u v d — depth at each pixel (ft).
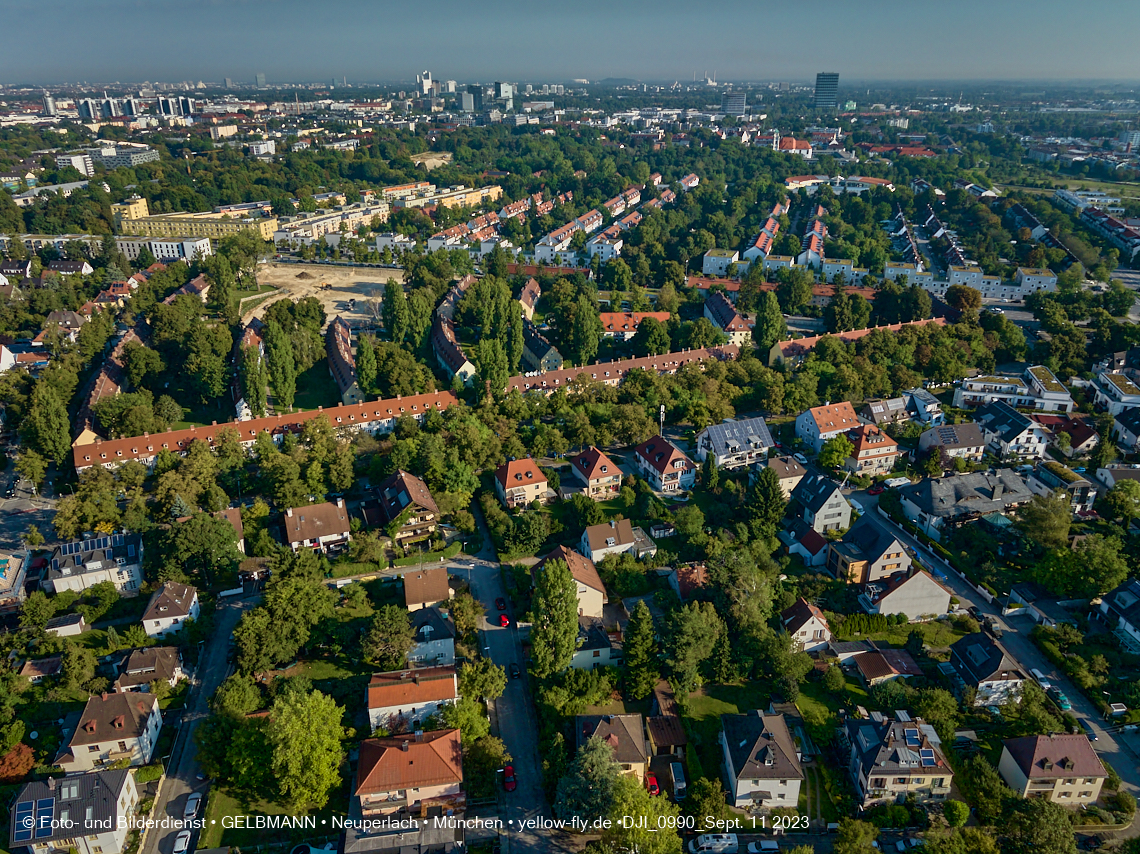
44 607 469.98
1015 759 373.81
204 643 468.34
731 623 456.45
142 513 561.84
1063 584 497.87
